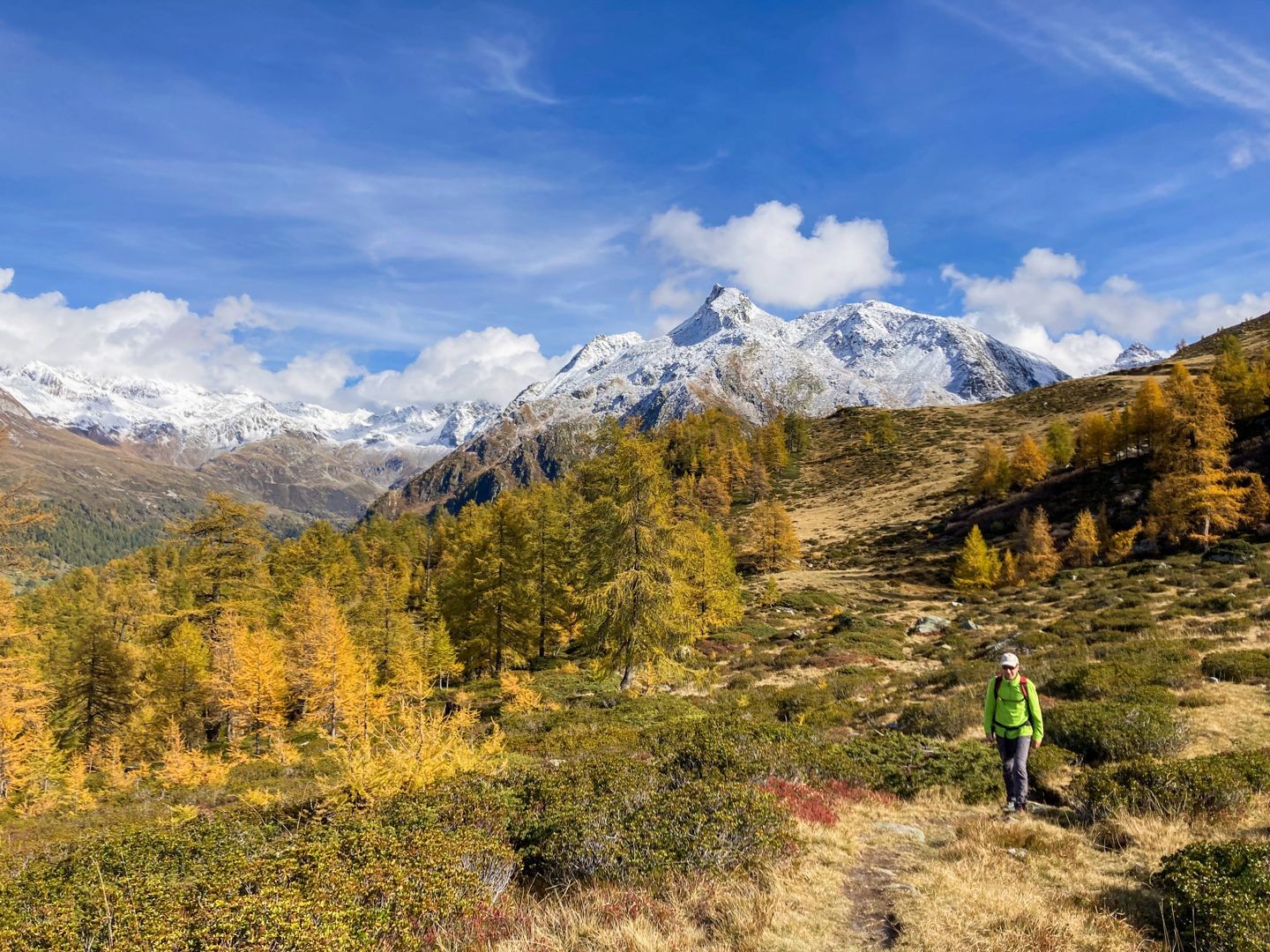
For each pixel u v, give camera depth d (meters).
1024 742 9.26
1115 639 23.09
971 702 16.72
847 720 18.62
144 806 22.52
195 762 28.11
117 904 6.19
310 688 38.00
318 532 82.44
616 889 6.57
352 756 12.07
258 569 41.81
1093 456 71.94
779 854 7.35
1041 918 5.55
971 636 32.72
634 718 21.42
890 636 35.91
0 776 30.88
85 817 21.50
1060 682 17.06
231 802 20.75
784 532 75.12
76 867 9.32
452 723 13.25
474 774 10.87
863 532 86.50
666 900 6.46
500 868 7.27
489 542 42.56
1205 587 32.44
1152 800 8.41
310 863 6.74
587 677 32.81
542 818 8.44
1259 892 5.48
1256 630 20.62
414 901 6.01
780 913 5.93
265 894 5.87
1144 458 68.06
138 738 37.72
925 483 102.88
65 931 5.73
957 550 68.88
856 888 6.71
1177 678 15.65
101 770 35.25
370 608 52.78
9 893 7.96
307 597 48.31
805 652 32.50
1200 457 46.03
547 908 6.39
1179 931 5.40
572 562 42.47
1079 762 11.39
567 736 17.36
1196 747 11.35
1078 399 128.88
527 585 41.47
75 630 57.28
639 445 28.53
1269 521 43.66
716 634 41.62
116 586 71.81
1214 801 8.28
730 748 12.05
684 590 29.89
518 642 41.44
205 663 39.44
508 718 22.95
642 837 7.47
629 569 28.08
